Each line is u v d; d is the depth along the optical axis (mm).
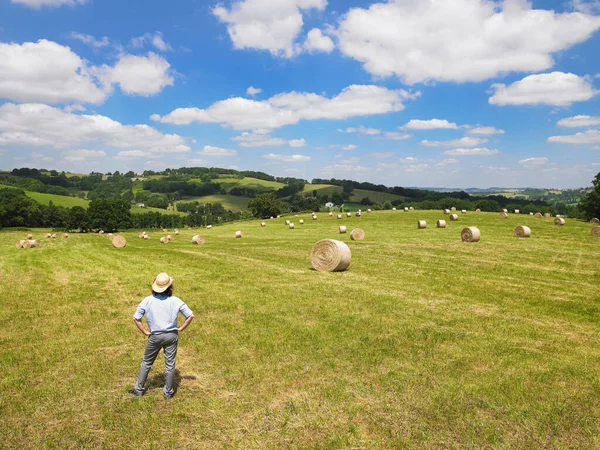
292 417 6348
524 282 16359
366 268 20516
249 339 9852
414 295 14211
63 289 16734
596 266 19906
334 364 8289
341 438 5750
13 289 16812
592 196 53188
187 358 8820
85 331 10883
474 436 5785
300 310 12352
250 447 5609
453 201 113500
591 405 6602
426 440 5715
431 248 27812
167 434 5949
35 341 10094
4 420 6348
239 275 19000
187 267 22406
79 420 6348
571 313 11867
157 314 6895
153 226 125562
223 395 7105
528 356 8617
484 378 7570
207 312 12430
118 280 18781
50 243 47781
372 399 6863
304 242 36844
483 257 23281
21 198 102812
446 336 9844
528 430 5922
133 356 9008
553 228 41531
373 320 11188
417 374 7781
